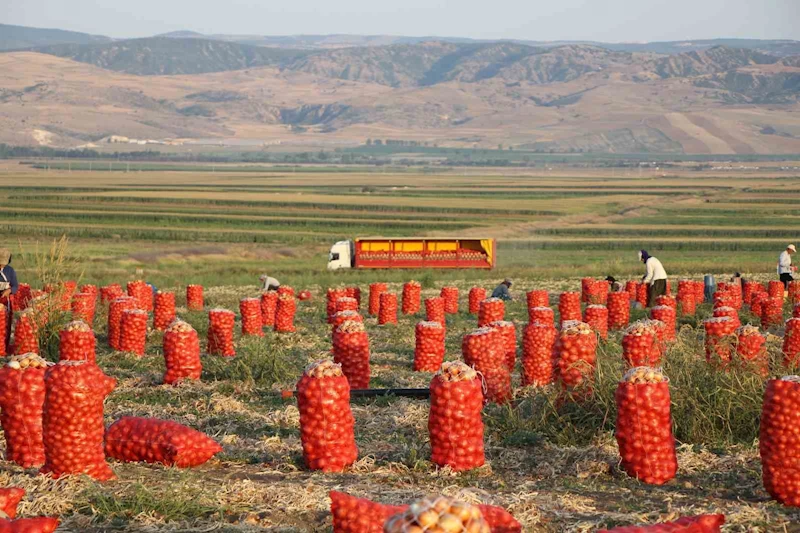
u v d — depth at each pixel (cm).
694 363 1594
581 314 3538
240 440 1454
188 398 1831
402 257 6550
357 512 866
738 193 17825
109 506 1056
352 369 1909
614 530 804
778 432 1119
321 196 16525
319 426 1273
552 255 7869
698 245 8488
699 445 1385
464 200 15688
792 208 13600
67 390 1154
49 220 11225
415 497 1116
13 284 2470
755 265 5928
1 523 783
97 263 6719
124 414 1650
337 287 4891
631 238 9431
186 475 1195
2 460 1323
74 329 2044
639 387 1223
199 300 3847
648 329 1650
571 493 1155
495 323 2105
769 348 2009
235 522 1028
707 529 806
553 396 1521
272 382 2002
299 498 1091
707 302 4056
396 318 3331
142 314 2459
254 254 7881
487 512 871
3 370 1299
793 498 1111
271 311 3431
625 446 1238
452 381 1260
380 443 1416
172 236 9525
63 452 1157
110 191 17512
